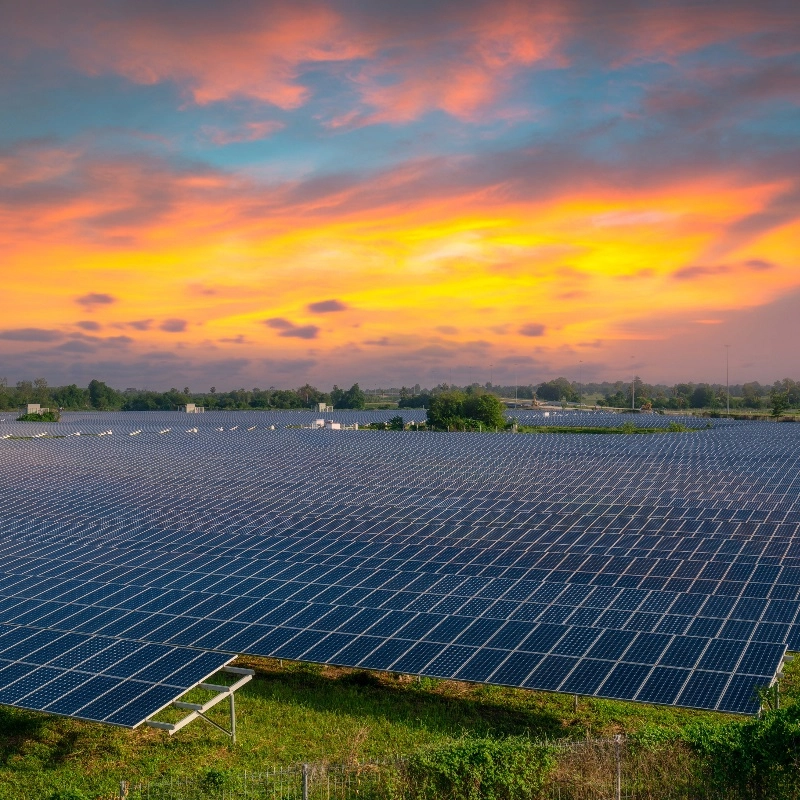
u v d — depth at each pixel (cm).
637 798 2003
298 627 3025
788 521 4319
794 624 2867
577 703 2820
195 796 2138
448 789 2038
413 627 2972
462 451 7950
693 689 2436
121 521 4853
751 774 1991
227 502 5369
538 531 4359
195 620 3134
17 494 5828
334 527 4534
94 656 2755
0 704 2462
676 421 14212
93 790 2334
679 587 3366
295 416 17650
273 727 2738
